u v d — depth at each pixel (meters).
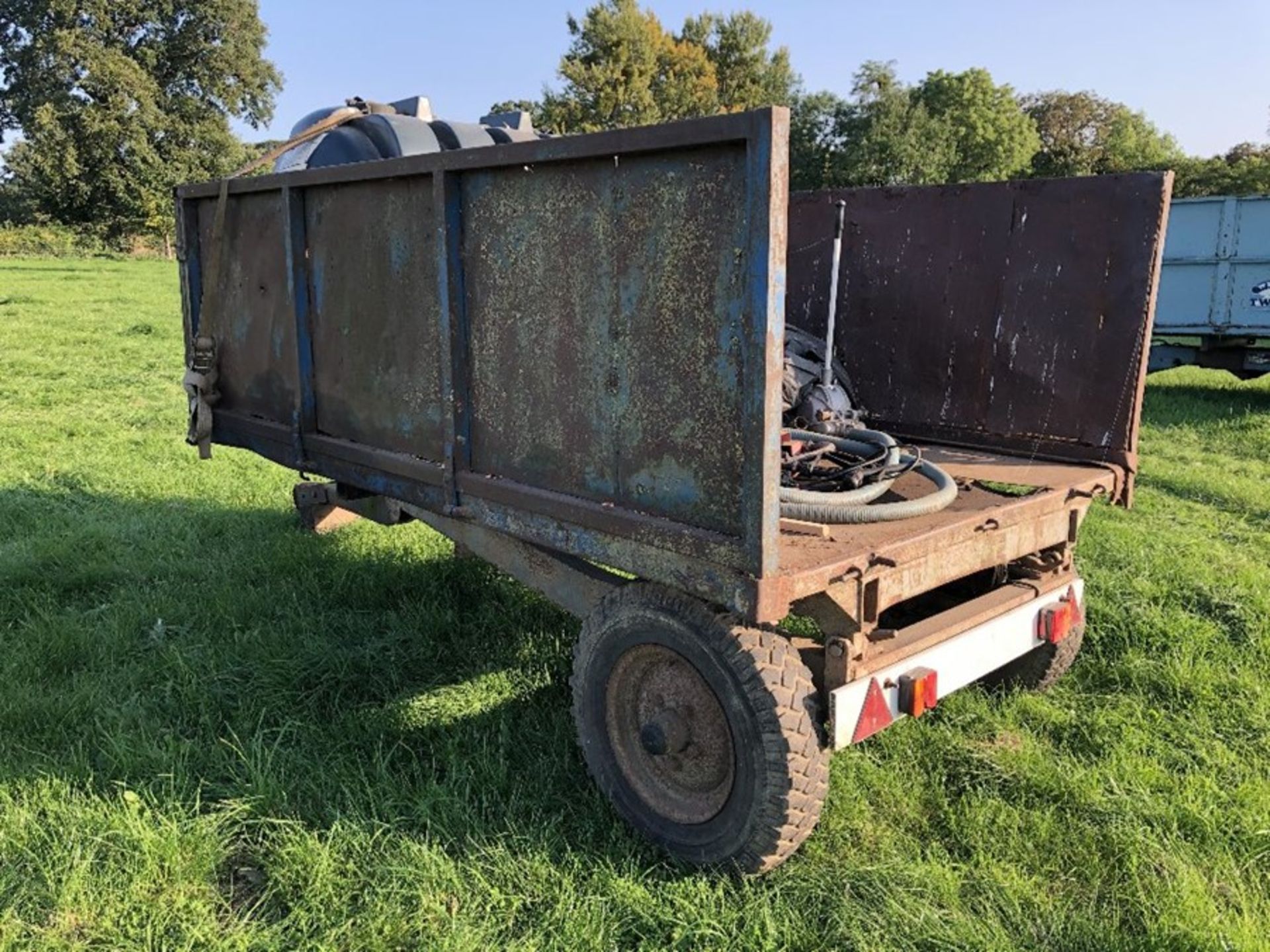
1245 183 49.16
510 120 5.13
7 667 4.20
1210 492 7.72
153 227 53.66
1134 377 3.87
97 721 3.76
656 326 2.65
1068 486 3.59
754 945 2.67
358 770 3.48
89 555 5.74
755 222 2.29
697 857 2.98
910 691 2.96
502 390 3.17
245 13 59.47
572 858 3.01
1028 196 4.13
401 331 3.50
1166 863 3.03
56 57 53.81
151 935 2.67
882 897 2.87
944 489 3.41
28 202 56.69
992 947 2.67
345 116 4.63
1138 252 3.82
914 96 60.75
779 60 59.62
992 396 4.36
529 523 3.12
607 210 2.71
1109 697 4.15
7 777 3.39
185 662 4.28
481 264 3.14
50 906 2.79
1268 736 3.80
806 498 3.15
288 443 4.18
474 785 3.42
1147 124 64.75
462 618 4.90
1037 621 3.54
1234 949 2.65
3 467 8.00
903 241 4.59
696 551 2.60
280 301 4.13
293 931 2.74
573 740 3.73
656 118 52.03
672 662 3.00
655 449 2.72
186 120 58.12
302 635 4.58
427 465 3.45
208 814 3.24
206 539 6.14
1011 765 3.60
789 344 4.58
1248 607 4.96
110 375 13.47
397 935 2.71
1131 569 5.61
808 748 2.74
